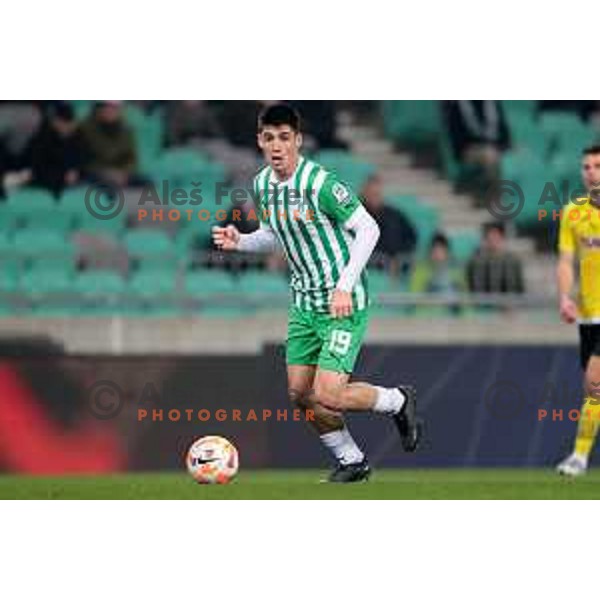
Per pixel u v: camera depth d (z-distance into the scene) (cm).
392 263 5544
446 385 4541
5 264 5688
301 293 3328
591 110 6406
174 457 4472
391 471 4359
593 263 3969
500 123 6291
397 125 6247
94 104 6038
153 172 5988
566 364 4594
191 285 5659
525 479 3825
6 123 5988
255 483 3588
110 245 5828
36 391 4438
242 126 6116
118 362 4462
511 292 5369
